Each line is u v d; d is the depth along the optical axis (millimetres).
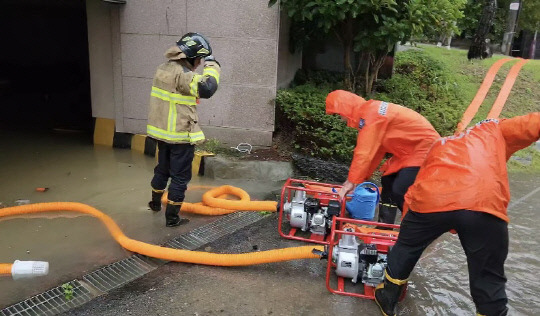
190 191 5312
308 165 5809
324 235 4078
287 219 4562
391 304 2975
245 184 5594
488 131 2678
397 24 5594
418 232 2748
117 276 3465
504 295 2627
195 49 3973
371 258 3287
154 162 6312
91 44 6637
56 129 7953
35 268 3352
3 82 11516
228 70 6102
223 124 6312
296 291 3330
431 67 8633
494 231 2512
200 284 3383
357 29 6340
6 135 7598
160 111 4082
